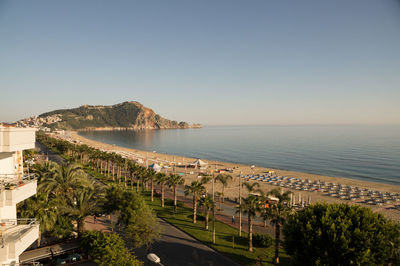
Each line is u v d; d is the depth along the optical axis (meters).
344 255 23.08
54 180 39.16
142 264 32.12
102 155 94.62
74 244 33.50
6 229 21.62
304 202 71.50
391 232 24.42
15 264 19.83
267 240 38.97
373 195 81.00
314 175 117.75
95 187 42.78
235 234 43.53
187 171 123.31
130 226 34.16
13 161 25.00
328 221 25.56
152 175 62.25
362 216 25.84
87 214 36.59
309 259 24.69
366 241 23.03
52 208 33.78
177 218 50.34
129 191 39.47
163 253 35.72
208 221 49.59
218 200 68.94
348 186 93.81
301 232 26.56
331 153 195.38
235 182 98.00
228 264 33.03
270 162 165.25
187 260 33.84
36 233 22.70
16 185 20.88
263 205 37.19
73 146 133.00
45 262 30.83
